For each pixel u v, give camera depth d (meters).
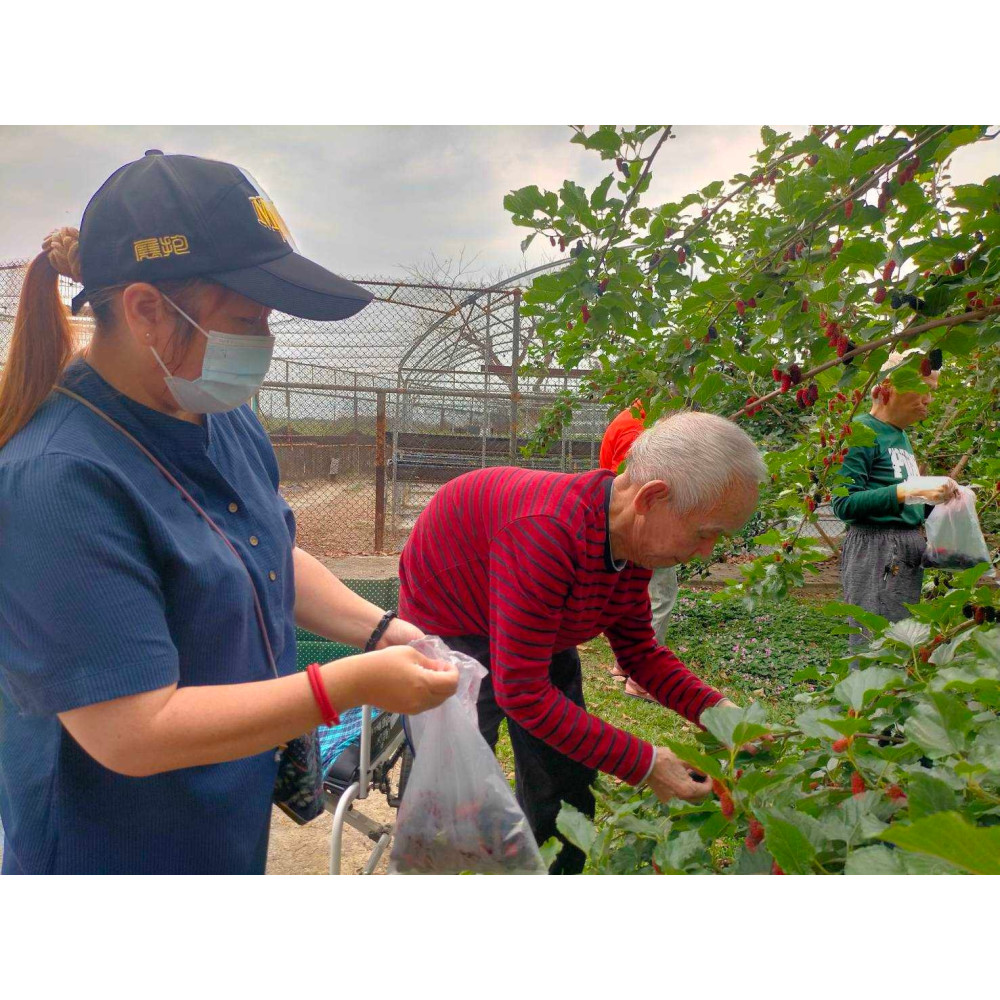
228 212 1.13
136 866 1.18
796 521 2.66
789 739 1.50
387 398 11.02
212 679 1.18
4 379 1.09
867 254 1.61
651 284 2.06
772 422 4.59
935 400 3.67
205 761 1.05
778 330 2.23
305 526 11.05
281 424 13.42
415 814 1.46
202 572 1.14
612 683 4.96
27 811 1.14
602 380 3.42
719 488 1.58
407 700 1.16
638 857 1.22
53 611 0.97
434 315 9.61
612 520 1.73
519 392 9.43
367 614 1.64
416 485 13.45
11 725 1.16
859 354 1.76
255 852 1.32
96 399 1.13
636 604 2.01
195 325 1.14
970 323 1.57
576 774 2.18
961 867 0.66
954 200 1.51
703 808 1.19
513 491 1.86
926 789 0.93
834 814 1.08
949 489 2.96
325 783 2.12
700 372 2.18
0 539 1.00
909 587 3.17
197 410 1.22
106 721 1.00
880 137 1.64
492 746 2.21
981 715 1.09
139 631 1.01
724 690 4.79
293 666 1.44
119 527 1.04
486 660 2.12
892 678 1.22
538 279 2.01
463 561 2.00
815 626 6.04
